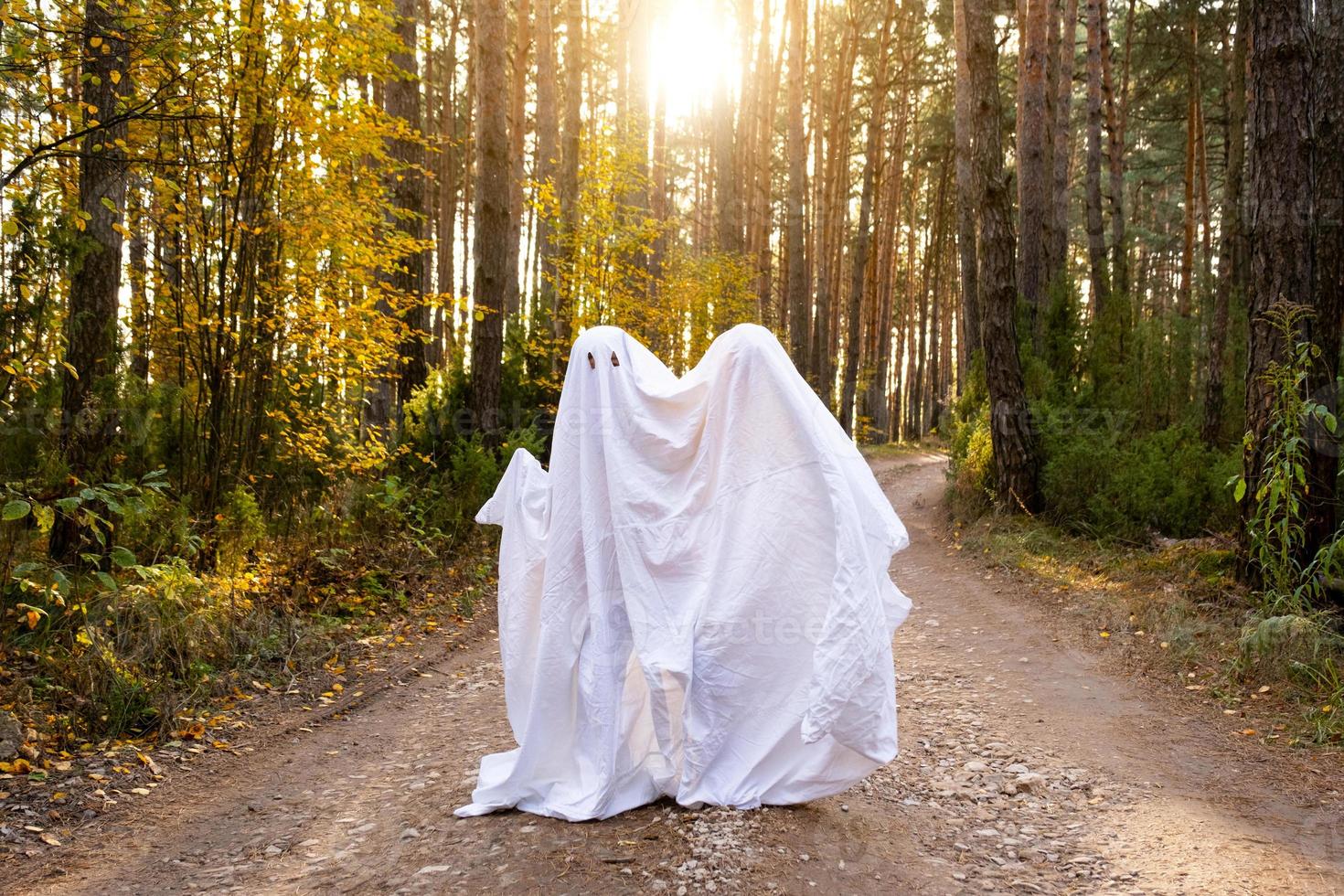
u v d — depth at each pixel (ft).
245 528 23.90
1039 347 44.78
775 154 119.24
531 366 43.80
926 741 15.89
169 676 17.92
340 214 26.43
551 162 53.52
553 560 13.19
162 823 13.12
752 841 11.18
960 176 61.31
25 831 12.51
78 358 22.04
